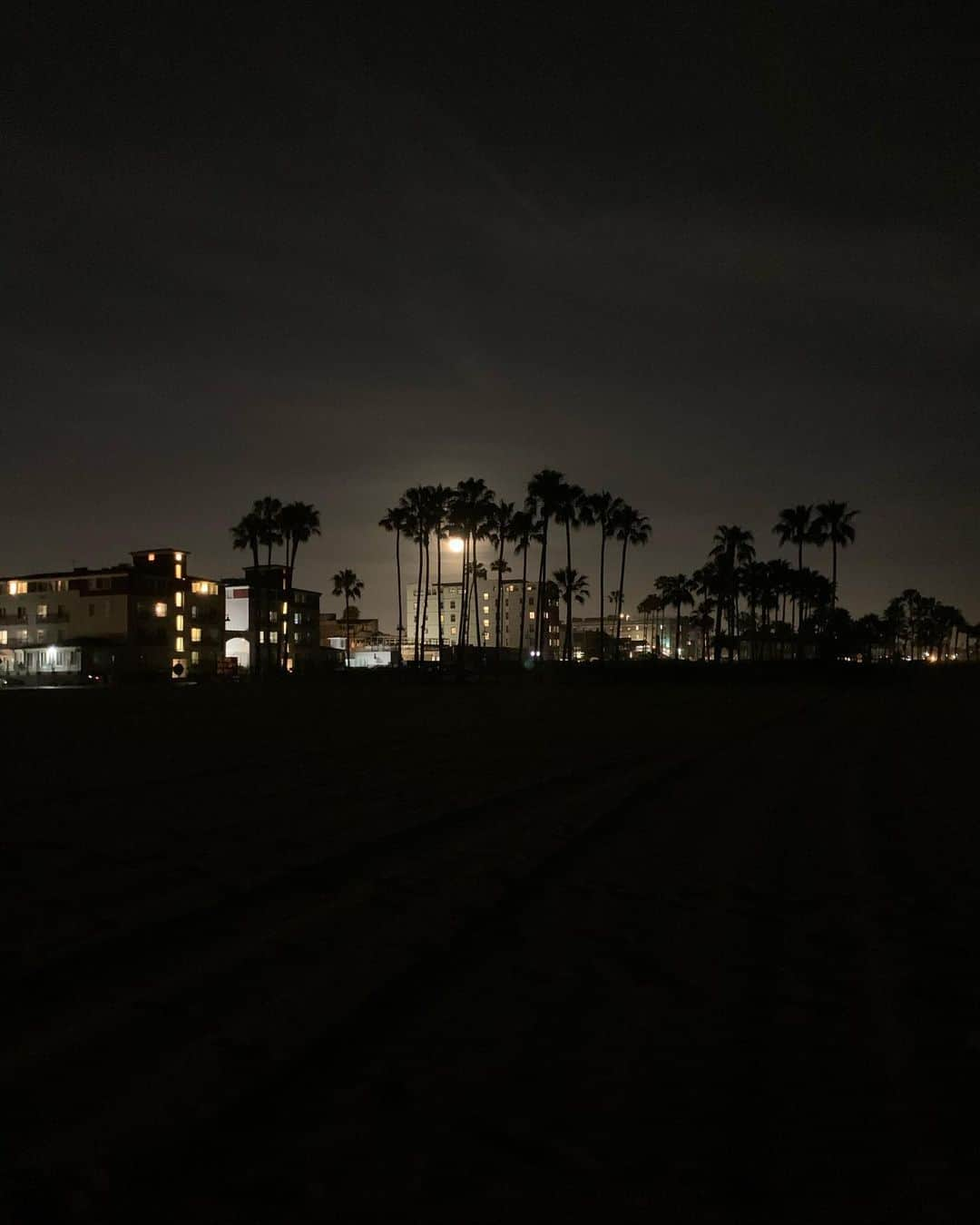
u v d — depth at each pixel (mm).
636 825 11344
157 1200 3400
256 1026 5016
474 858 9312
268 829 10664
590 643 163500
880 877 8703
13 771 15594
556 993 5621
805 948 6582
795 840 10438
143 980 5727
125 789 13742
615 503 91938
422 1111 4117
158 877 8367
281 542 82938
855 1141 3934
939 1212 3420
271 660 91562
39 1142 3795
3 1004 5305
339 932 6770
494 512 93188
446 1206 3398
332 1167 3645
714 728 26875
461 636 85500
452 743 21453
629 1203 3439
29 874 8406
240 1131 3906
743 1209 3422
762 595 123625
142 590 89188
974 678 79062
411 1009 5316
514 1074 4500
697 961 6266
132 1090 4254
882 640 170500
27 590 91250
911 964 6254
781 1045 4902
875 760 18844
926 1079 4523
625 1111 4160
